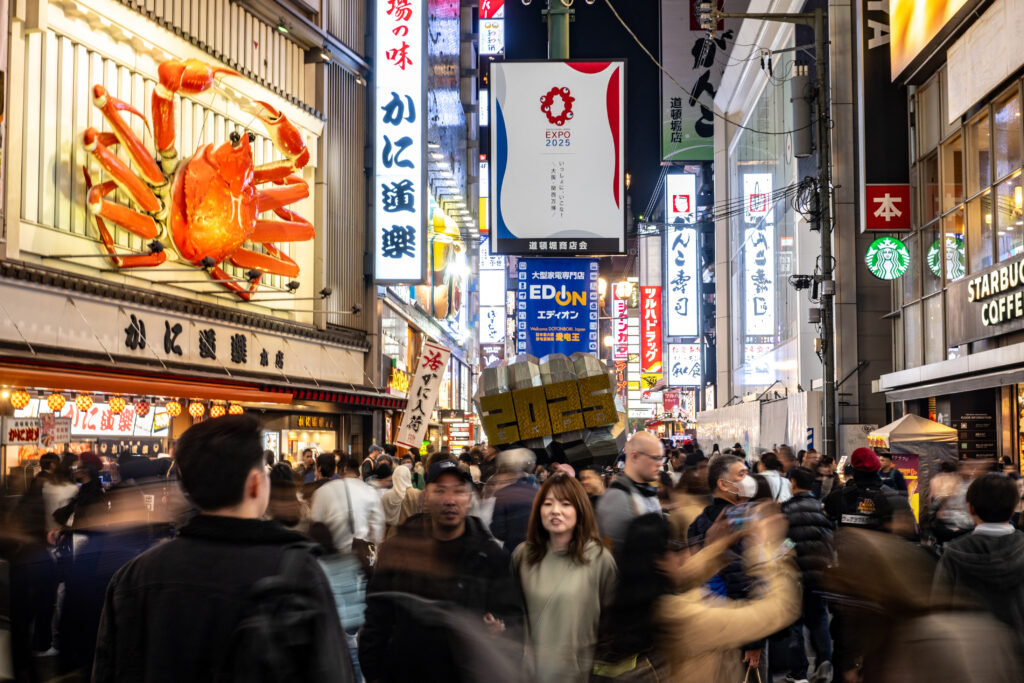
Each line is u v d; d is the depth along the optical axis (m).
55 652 9.87
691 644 4.34
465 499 4.95
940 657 3.74
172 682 2.79
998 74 19.27
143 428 20.11
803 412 27.91
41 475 10.05
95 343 18.31
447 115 42.97
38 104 17.34
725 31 53.47
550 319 26.86
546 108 24.20
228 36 23.52
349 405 29.52
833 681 6.88
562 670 4.92
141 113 19.84
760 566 4.60
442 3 41.91
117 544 8.06
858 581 4.05
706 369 61.75
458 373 55.03
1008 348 18.77
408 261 30.09
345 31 29.34
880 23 24.73
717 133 52.78
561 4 24.67
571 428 18.42
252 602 2.79
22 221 16.81
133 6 19.52
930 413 25.84
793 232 35.66
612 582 5.07
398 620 4.06
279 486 6.62
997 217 20.44
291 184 25.20
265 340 24.61
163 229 20.30
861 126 24.66
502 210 24.06
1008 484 5.03
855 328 30.50
